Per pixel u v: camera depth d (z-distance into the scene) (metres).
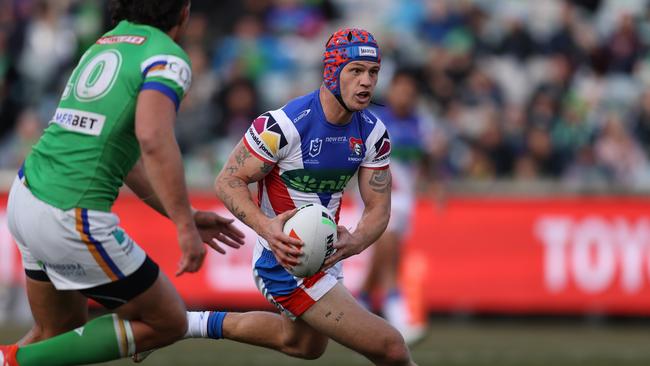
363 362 28.48
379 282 35.69
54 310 17.81
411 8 57.06
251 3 54.88
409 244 39.62
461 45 53.09
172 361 28.56
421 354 30.61
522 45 52.91
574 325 38.75
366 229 18.44
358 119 18.56
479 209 39.62
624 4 58.06
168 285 17.44
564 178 45.34
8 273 39.06
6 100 49.75
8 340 32.50
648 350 31.67
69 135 16.70
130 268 16.86
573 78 51.12
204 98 47.78
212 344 32.78
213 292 39.16
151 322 17.33
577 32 53.66
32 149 17.27
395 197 33.28
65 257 16.59
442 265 39.59
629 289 38.94
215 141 46.50
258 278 19.08
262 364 28.06
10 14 53.41
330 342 33.41
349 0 59.94
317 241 17.36
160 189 16.22
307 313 18.44
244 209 17.95
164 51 16.66
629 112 49.56
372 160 18.73
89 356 17.27
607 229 39.16
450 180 41.00
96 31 51.31
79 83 16.92
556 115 47.00
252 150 18.17
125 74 16.62
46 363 17.17
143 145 16.12
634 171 46.25
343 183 18.72
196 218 19.17
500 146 45.06
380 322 18.27
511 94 51.34
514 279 39.41
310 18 55.12
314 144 18.16
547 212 39.47
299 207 18.09
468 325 38.53
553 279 39.31
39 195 16.61
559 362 28.95
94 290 16.94
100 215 16.59
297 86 50.16
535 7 57.62
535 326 38.28
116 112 16.59
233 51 51.94
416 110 35.25
